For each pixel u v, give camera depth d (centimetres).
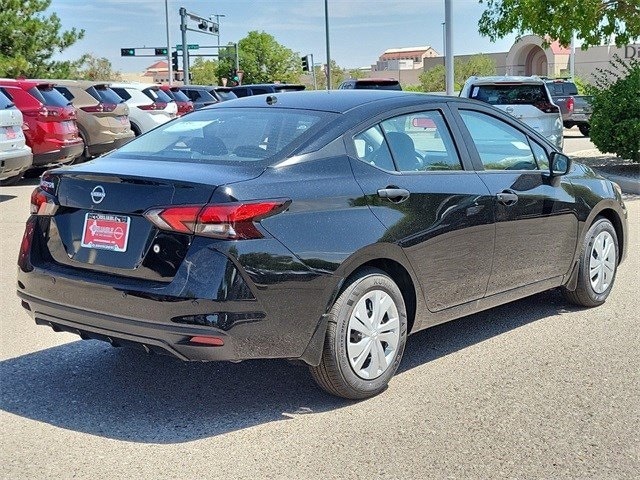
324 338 448
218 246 413
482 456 404
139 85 2088
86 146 1741
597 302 669
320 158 465
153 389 498
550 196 598
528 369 527
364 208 467
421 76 6831
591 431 432
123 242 437
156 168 453
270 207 425
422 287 502
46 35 3238
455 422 445
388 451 410
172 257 420
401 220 482
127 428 440
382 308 474
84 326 449
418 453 407
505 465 394
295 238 432
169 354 425
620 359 545
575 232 629
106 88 1838
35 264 473
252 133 489
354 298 457
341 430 436
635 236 962
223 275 411
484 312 663
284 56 8050
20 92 1505
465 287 534
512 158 587
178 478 383
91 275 444
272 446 417
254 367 536
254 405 472
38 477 383
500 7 1692
